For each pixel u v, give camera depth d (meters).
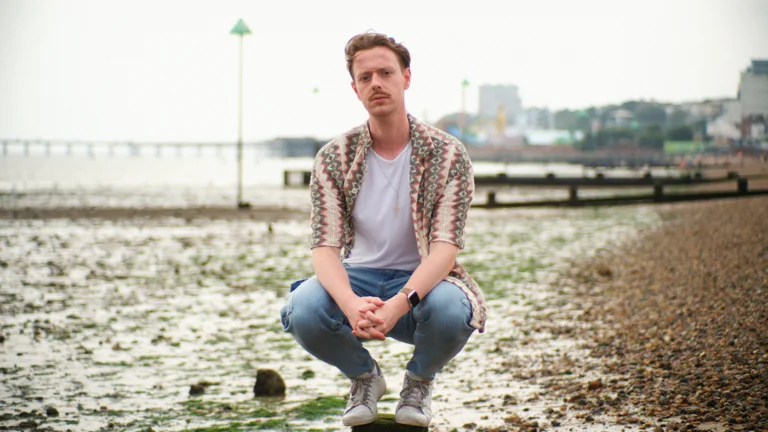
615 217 20.83
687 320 6.47
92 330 7.04
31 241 14.70
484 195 31.69
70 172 66.56
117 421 4.45
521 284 9.64
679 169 68.69
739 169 58.53
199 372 5.61
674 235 14.38
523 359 5.77
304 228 17.83
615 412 4.30
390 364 5.78
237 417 4.53
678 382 4.74
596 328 6.74
